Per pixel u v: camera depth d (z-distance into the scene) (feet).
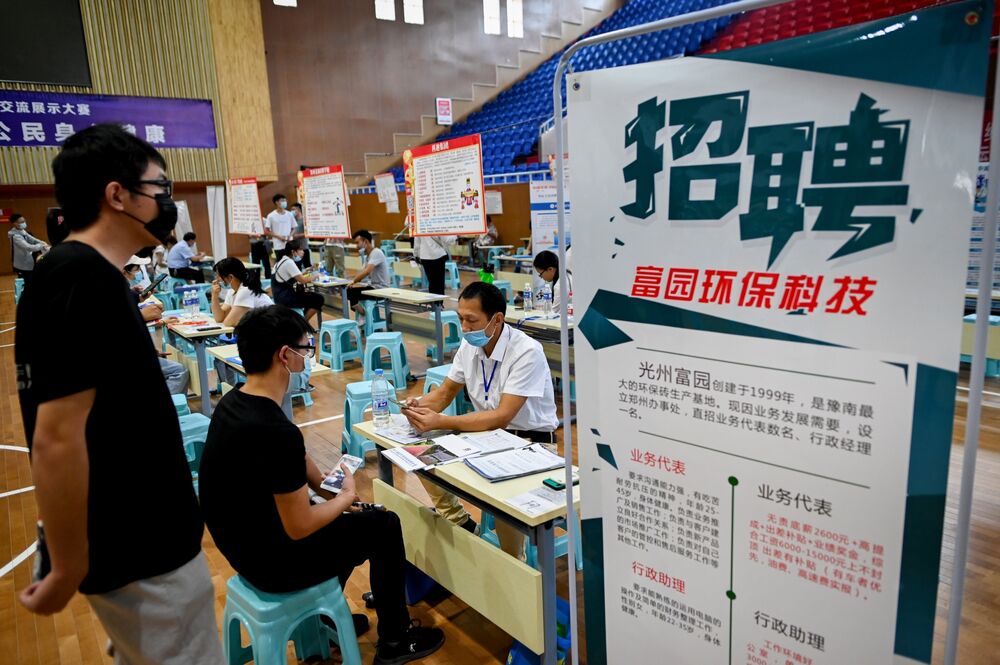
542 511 6.01
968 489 2.96
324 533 6.70
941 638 7.46
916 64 2.88
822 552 3.46
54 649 8.20
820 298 3.29
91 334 4.00
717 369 3.72
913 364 3.05
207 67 42.83
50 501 3.90
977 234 15.47
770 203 3.39
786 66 3.25
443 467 7.11
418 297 20.30
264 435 6.10
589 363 4.34
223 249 36.50
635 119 3.84
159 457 4.48
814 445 3.41
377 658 7.48
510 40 54.75
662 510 4.12
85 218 4.39
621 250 4.04
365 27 48.62
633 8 53.42
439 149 14.69
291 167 47.14
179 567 4.62
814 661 3.58
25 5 36.65
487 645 7.83
